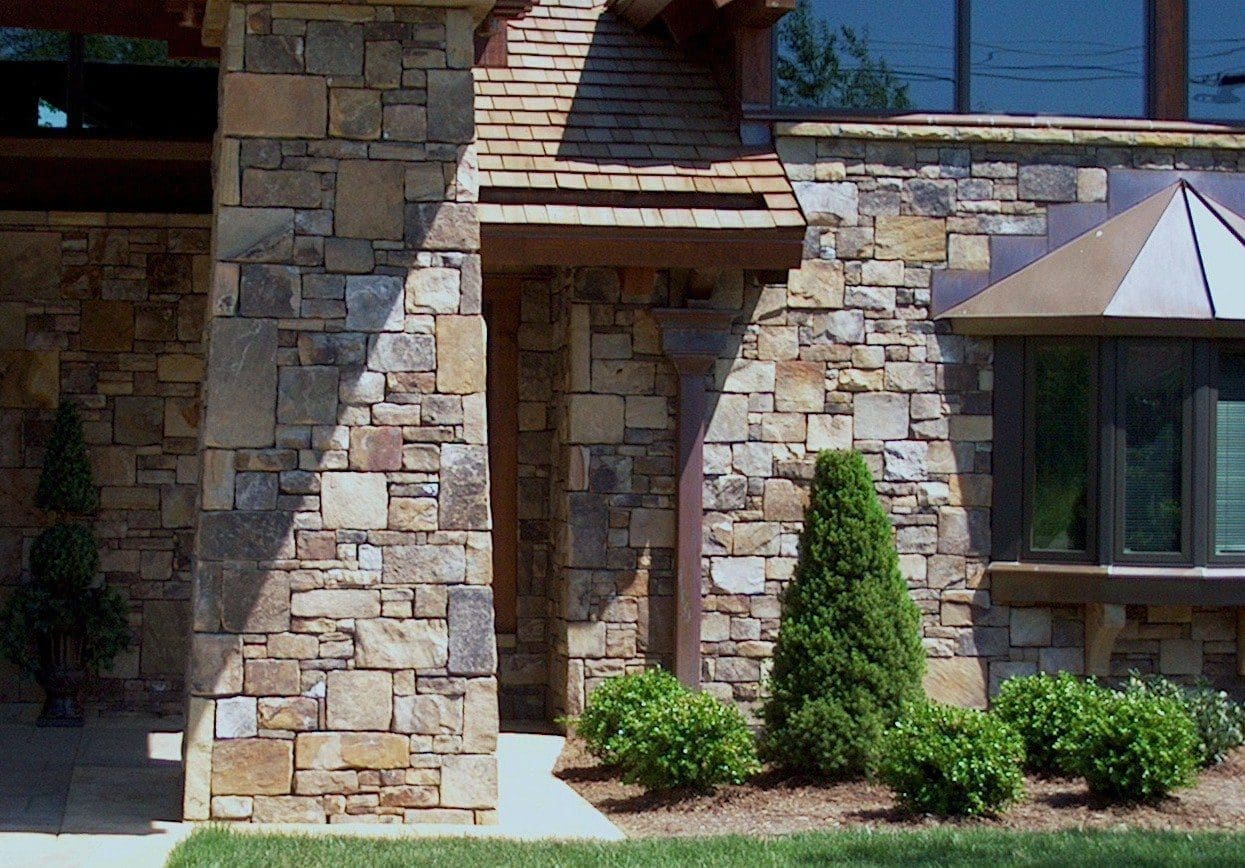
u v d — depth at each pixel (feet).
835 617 37.55
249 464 31.17
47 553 42.24
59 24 41.11
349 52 31.86
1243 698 42.45
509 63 42.98
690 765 35.01
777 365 41.50
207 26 33.58
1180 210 42.34
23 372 43.80
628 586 40.91
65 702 42.32
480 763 31.55
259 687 30.94
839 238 41.83
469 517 31.71
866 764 36.58
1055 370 41.98
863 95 42.68
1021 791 33.83
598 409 40.88
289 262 31.50
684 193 40.01
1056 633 42.11
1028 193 42.45
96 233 44.19
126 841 28.89
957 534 41.88
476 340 31.89
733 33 42.34
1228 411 41.75
